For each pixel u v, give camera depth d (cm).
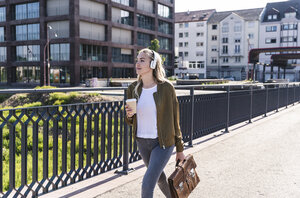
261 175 443
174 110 277
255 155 555
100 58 4416
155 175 264
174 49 6069
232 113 859
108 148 443
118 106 454
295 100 1744
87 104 394
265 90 1145
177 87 552
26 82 4438
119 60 4731
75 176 389
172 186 255
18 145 823
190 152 569
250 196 367
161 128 269
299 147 620
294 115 1158
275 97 1310
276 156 549
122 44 4700
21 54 4444
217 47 7731
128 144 475
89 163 412
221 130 808
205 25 7781
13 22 4409
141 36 5194
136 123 279
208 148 607
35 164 331
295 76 7312
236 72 7556
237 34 7488
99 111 416
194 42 7938
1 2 4509
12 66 4512
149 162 270
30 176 562
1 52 4641
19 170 595
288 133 777
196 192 377
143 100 273
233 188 392
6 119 295
